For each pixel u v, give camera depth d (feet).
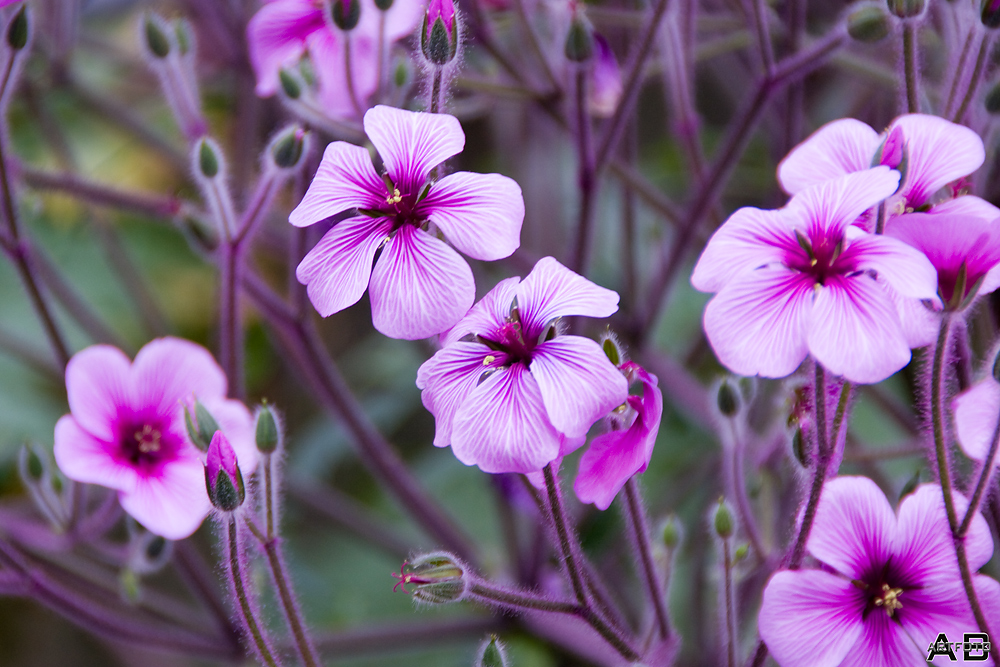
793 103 1.55
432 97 1.26
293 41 1.46
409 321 1.19
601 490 1.19
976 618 1.16
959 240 1.16
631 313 1.57
